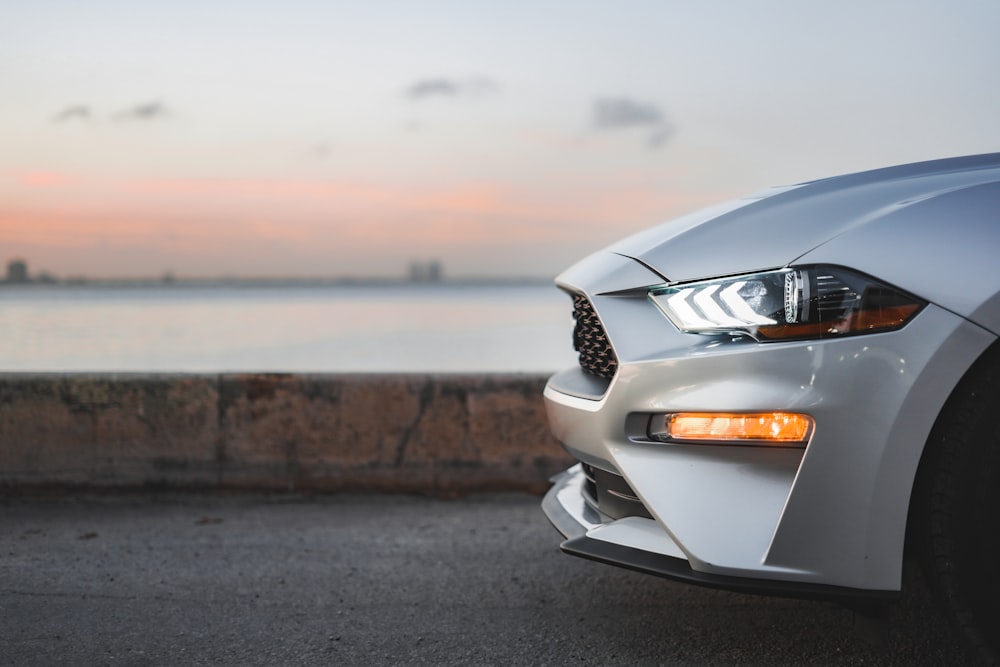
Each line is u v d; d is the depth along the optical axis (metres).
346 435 4.00
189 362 25.23
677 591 2.62
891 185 1.89
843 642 2.17
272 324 61.19
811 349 1.68
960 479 1.64
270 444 3.98
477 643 2.22
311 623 2.38
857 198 1.85
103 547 3.14
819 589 1.68
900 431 1.63
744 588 1.70
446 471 4.01
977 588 1.65
